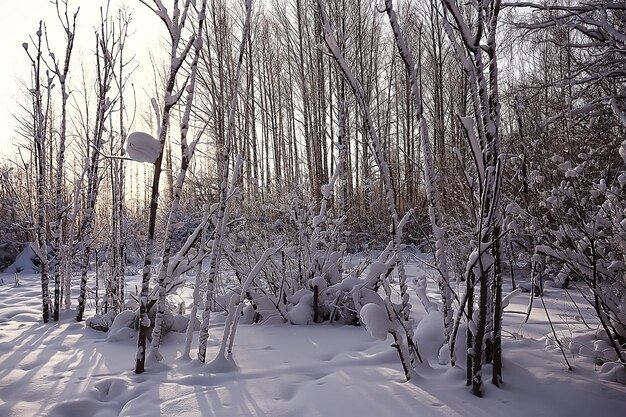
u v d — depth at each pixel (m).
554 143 4.90
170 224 3.21
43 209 5.16
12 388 2.84
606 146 4.86
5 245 11.88
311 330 4.28
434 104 15.68
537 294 5.58
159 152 3.09
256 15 17.56
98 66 5.25
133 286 7.52
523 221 4.13
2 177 7.36
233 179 3.49
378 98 15.95
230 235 5.14
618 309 2.94
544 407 2.31
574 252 3.14
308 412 2.33
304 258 5.11
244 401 2.52
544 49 8.96
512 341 3.44
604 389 2.51
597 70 7.33
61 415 2.48
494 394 2.47
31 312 5.62
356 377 2.79
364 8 14.73
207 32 14.35
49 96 5.40
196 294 3.45
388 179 2.98
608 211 3.37
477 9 2.45
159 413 2.39
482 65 2.49
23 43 5.20
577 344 3.14
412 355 2.86
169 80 3.10
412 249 10.01
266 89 18.62
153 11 3.02
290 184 7.23
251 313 4.83
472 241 2.86
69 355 3.59
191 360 3.30
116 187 5.13
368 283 4.50
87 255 5.30
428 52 15.70
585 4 6.53
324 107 14.70
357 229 10.83
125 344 3.91
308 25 16.16
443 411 2.27
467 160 4.82
